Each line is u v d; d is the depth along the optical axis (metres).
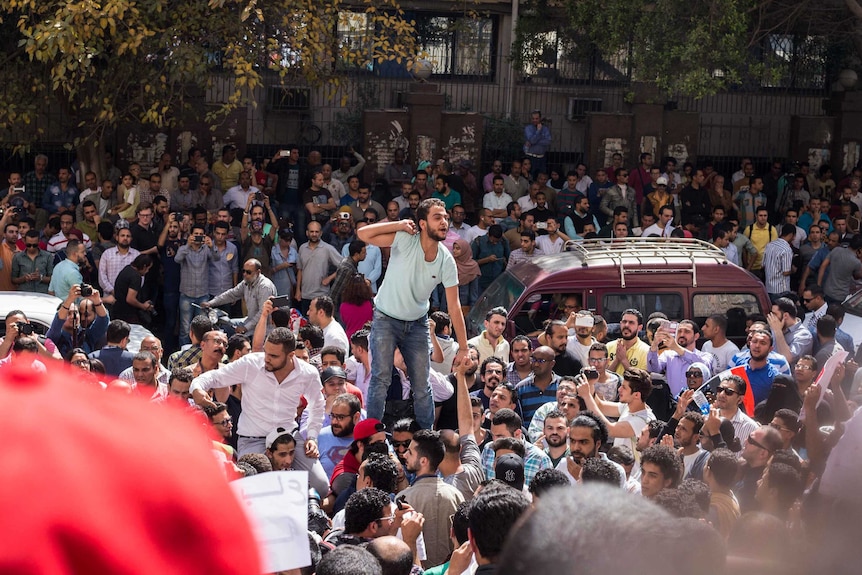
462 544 5.13
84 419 0.60
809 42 22.17
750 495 6.79
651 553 0.72
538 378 9.27
